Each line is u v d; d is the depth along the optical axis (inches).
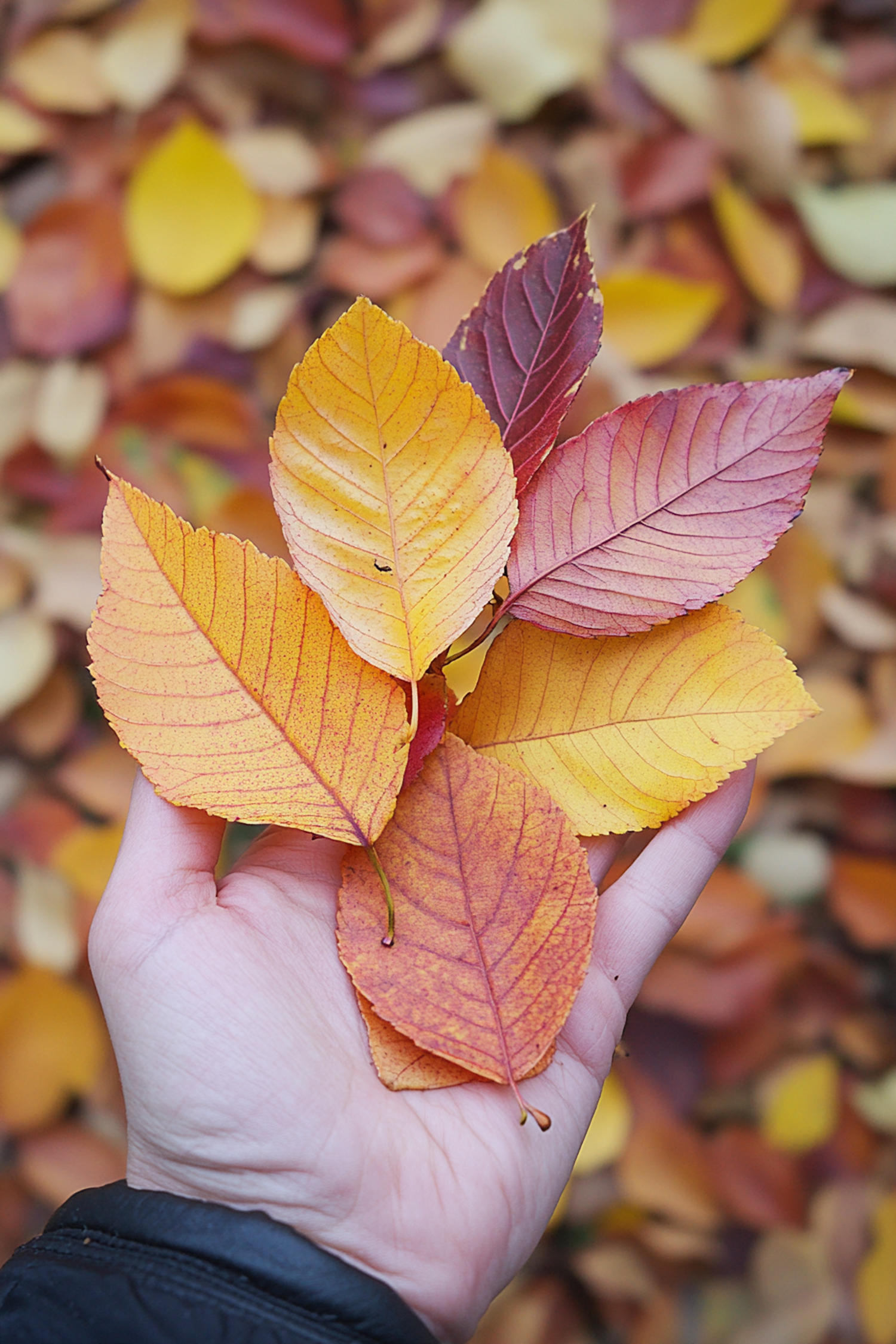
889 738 18.4
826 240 18.7
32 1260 11.7
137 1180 12.6
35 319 18.7
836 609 18.6
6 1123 18.4
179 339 18.9
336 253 18.7
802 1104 19.0
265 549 18.3
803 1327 18.5
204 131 18.1
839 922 19.4
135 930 12.3
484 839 12.1
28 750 18.9
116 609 11.8
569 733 12.7
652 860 13.4
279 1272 11.4
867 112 19.1
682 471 12.2
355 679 12.0
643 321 18.3
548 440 12.3
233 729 11.9
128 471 18.7
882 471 18.8
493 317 12.5
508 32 18.5
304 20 18.6
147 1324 11.2
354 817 11.8
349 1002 12.6
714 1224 18.6
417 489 11.9
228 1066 12.0
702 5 18.9
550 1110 12.8
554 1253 18.8
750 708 12.4
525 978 11.9
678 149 18.6
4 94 19.1
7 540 18.4
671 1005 18.4
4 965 18.9
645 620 12.2
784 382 12.1
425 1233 12.1
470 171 18.6
